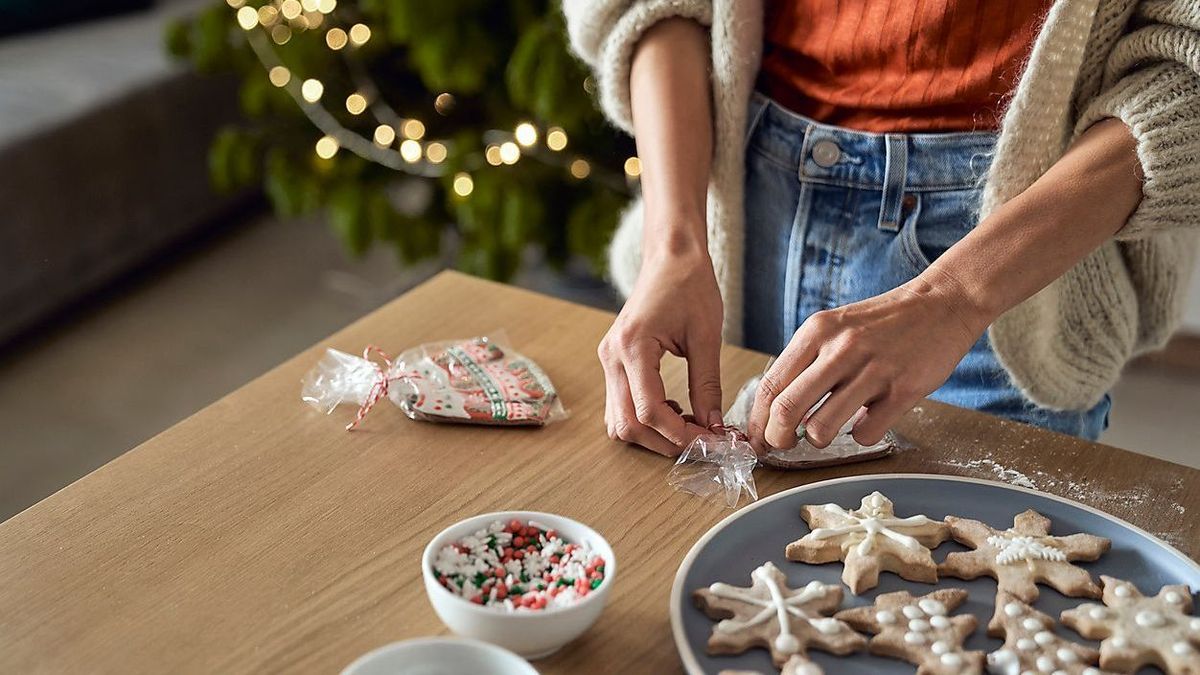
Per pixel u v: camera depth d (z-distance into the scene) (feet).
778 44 3.32
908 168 3.10
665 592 2.35
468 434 2.75
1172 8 2.73
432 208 6.75
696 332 2.82
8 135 6.39
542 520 2.36
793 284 3.34
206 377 6.54
